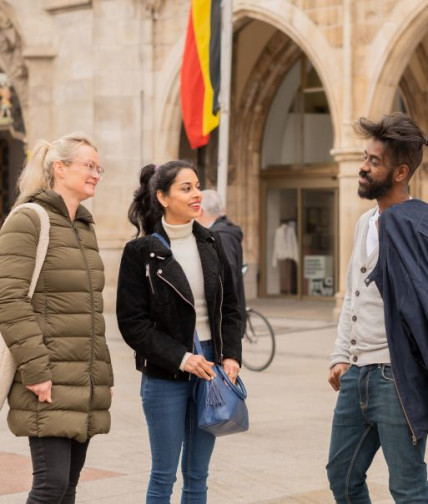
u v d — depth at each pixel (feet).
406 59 64.34
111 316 73.05
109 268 77.15
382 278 15.25
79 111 78.84
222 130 47.83
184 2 75.10
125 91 77.36
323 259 85.25
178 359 16.67
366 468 16.30
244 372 44.86
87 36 78.43
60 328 16.02
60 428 15.71
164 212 17.51
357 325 15.87
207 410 16.66
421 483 15.35
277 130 87.35
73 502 16.90
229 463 26.53
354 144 64.90
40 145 16.97
